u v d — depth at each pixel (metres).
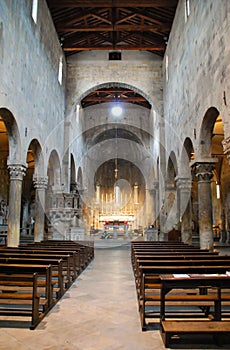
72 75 21.92
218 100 9.84
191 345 4.45
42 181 15.65
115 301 6.73
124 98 26.77
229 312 5.55
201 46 11.76
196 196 28.45
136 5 16.34
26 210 27.45
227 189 23.36
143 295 5.23
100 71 21.89
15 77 11.52
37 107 14.62
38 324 5.25
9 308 6.04
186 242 15.50
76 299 6.88
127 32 20.52
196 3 12.41
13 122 11.64
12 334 4.82
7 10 10.60
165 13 17.62
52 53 17.61
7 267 5.66
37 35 14.49
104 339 4.64
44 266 5.83
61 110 20.25
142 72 21.91
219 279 4.84
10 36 10.93
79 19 18.09
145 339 4.65
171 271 5.50
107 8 17.62
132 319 5.54
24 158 12.75
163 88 21.50
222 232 23.83
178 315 5.30
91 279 9.25
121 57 22.05
